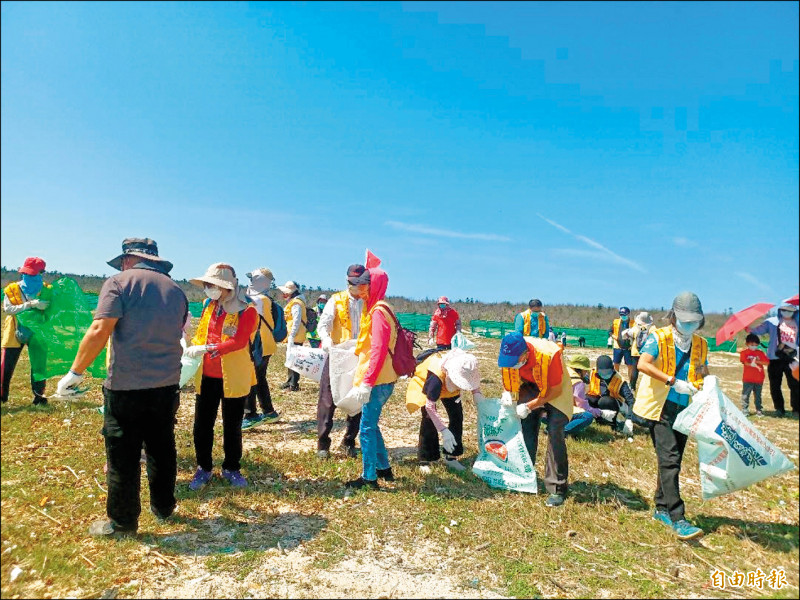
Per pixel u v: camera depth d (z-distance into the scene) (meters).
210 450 4.71
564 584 3.49
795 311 9.16
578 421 6.99
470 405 8.95
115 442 3.67
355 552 3.80
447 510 4.51
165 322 3.76
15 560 3.24
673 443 4.33
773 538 4.06
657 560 3.84
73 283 6.15
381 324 4.75
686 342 4.30
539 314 9.95
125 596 3.14
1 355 6.36
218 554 3.64
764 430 7.45
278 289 8.34
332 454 5.77
